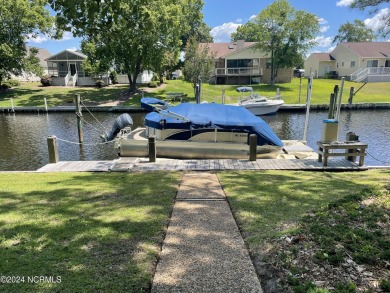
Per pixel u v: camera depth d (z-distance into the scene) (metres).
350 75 37.66
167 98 26.77
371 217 3.76
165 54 28.86
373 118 20.78
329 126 8.20
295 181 6.24
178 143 10.20
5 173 7.59
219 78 37.06
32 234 3.60
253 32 37.94
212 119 9.94
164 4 26.25
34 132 16.81
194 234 3.67
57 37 30.95
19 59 30.64
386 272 2.62
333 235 3.26
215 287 2.65
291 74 36.97
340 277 2.57
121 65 28.16
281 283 2.59
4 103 26.05
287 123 19.61
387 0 9.50
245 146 9.93
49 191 5.52
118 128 12.24
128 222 3.99
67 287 2.62
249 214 4.27
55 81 35.03
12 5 28.33
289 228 3.62
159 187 5.80
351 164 8.09
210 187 5.78
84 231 3.69
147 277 2.78
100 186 5.90
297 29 32.28
